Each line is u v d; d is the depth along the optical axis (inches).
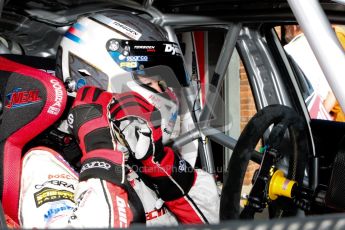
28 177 40.1
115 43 45.6
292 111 42.6
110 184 34.4
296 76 72.2
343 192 34.4
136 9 68.2
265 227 15.8
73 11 71.9
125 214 33.6
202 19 67.5
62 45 49.1
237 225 15.9
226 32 69.1
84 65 46.6
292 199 40.8
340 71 28.7
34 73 42.6
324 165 56.2
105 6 71.4
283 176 40.9
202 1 66.8
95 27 47.3
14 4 70.2
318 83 99.3
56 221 34.7
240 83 87.7
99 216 32.5
